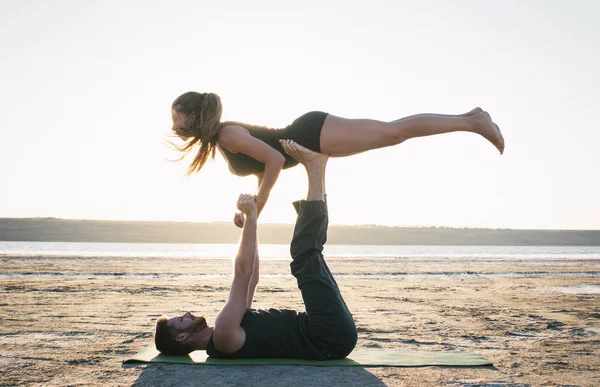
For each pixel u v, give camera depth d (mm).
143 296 10734
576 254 52594
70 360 4691
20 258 26203
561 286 14547
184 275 17109
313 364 4344
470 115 4336
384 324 7102
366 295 11391
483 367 4457
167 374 4031
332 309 4387
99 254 34000
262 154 4137
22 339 5805
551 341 5902
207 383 3742
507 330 6684
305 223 4375
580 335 6359
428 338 6016
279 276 17062
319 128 4242
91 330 6461
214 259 29266
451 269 22484
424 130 4242
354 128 4219
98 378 4008
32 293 11047
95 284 13375
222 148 4395
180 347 4555
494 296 11484
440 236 146500
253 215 4270
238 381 3795
